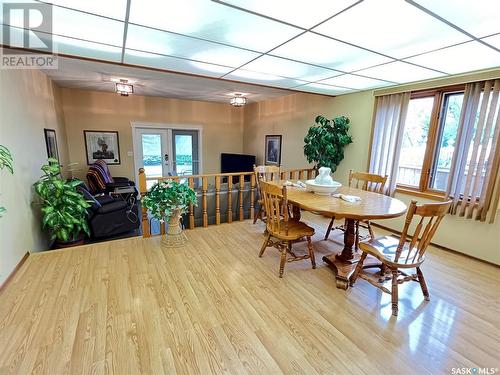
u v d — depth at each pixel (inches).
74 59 111.0
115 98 234.8
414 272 100.3
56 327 67.2
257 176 147.1
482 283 93.4
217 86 184.5
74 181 126.1
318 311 76.6
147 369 56.2
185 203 117.9
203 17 65.9
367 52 89.4
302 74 122.8
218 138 292.2
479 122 105.4
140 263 102.7
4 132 92.3
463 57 91.4
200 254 111.8
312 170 176.1
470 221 112.5
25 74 119.0
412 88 128.2
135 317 71.8
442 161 125.6
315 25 69.5
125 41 84.0
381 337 67.0
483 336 67.9
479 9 58.1
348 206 89.0
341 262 99.2
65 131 215.2
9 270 88.8
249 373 55.9
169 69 121.7
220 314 74.2
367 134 155.0
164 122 259.8
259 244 123.3
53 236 122.5
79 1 58.6
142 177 123.7
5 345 61.3
